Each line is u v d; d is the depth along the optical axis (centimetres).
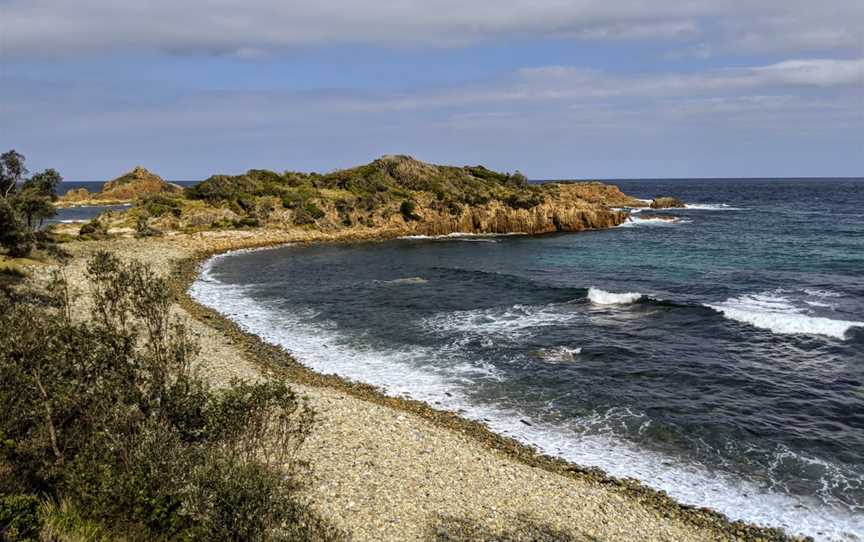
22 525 1009
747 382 2630
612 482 1847
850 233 8112
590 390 2584
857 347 3009
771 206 14188
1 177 5488
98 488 1177
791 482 1838
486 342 3309
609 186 15000
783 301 4122
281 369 2861
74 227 8956
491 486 1747
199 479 1165
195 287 5112
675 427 2217
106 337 1508
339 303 4450
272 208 9875
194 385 1648
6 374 1330
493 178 14000
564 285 5019
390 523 1502
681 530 1584
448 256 7231
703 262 6031
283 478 1583
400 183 12675
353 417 2197
